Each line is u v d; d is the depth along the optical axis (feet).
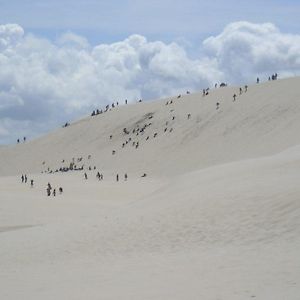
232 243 73.00
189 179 140.97
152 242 83.05
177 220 90.99
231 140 433.48
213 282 52.70
